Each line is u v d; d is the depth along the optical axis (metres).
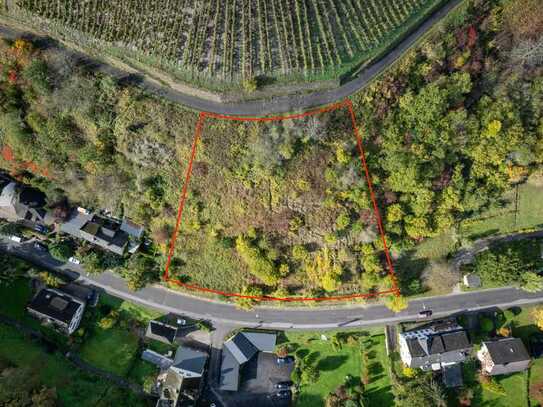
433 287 79.00
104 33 72.31
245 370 78.75
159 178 77.00
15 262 81.44
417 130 71.50
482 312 78.75
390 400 76.31
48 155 77.88
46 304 78.38
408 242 75.81
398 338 78.00
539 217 79.56
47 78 72.69
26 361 78.00
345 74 71.19
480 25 72.44
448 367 75.31
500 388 74.56
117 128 74.25
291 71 71.06
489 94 73.38
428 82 71.56
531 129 74.00
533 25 72.25
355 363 77.88
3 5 73.75
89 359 79.31
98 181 78.81
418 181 72.12
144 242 82.00
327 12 70.75
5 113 75.50
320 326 79.31
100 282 82.19
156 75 73.19
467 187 75.00
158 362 79.12
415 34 72.12
